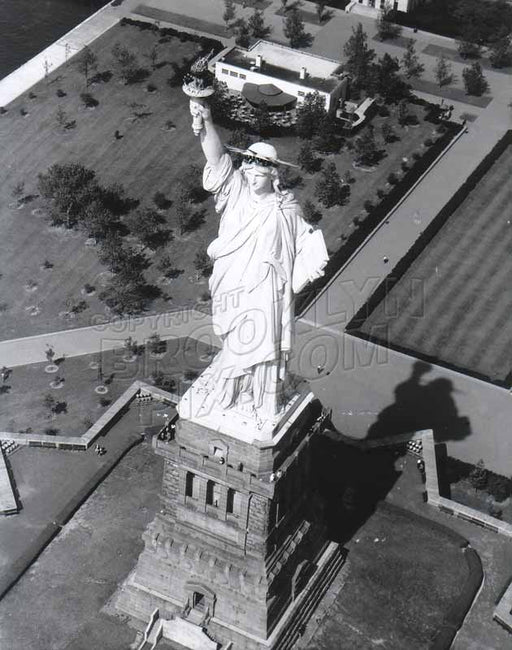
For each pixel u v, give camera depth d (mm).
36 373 193000
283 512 128250
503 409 189125
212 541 129875
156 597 135375
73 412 185875
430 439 161875
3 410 186250
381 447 161000
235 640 132375
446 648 136000
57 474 156750
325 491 153625
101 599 139375
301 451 126000
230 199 114188
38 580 141250
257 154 110188
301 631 137125
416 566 144500
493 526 150750
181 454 124688
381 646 136125
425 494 155375
